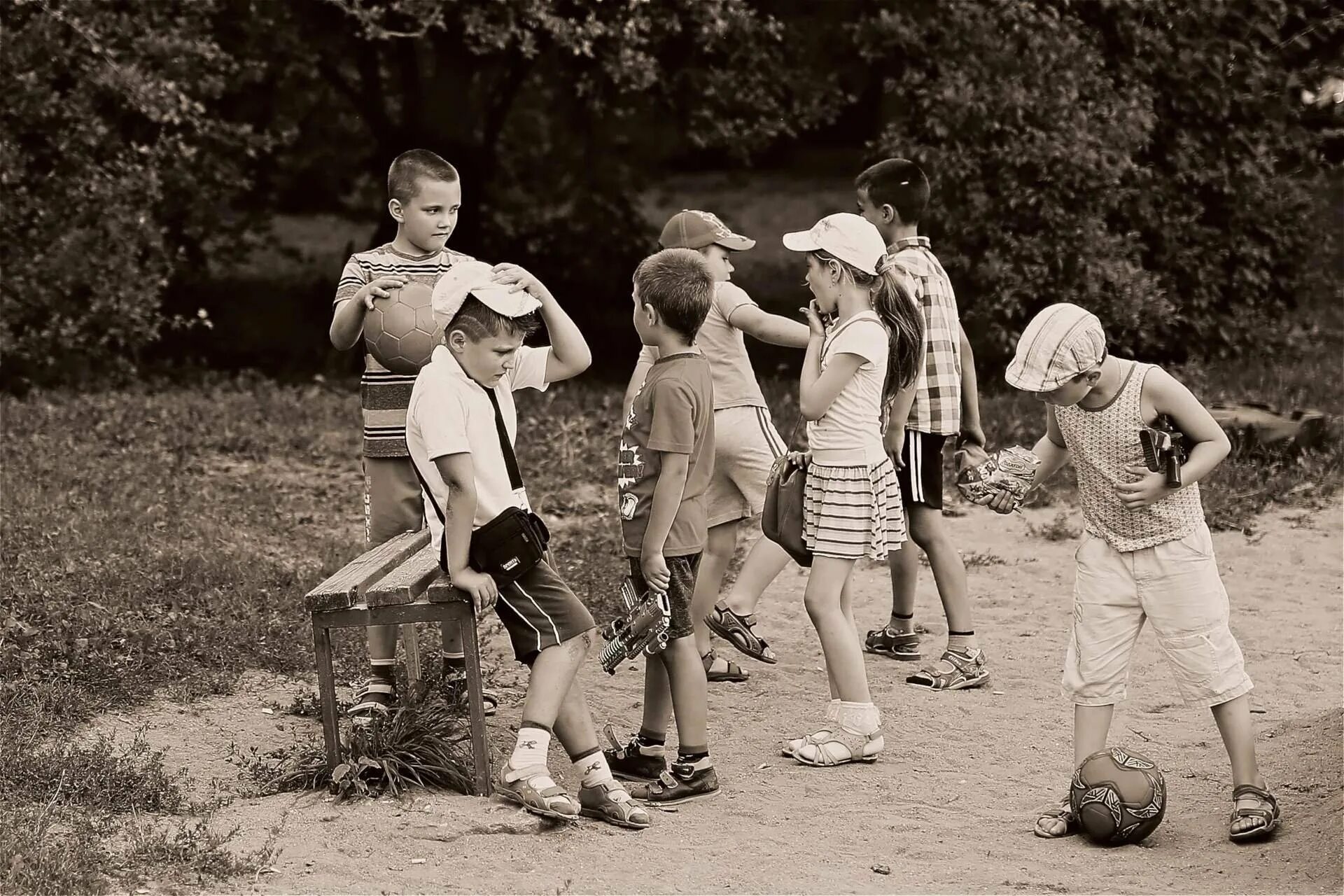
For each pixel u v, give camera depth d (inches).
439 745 277.4
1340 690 339.6
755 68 809.5
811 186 1496.1
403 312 295.9
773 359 892.6
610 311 991.6
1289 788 269.1
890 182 349.1
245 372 831.7
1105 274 754.2
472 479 248.7
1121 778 245.9
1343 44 843.4
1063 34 759.7
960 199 762.8
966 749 304.0
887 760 297.9
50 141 729.0
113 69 712.4
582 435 630.5
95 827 246.2
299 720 316.2
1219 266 839.1
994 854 243.9
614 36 738.8
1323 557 468.1
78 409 664.4
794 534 297.3
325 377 858.8
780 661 370.0
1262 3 803.4
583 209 995.3
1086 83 769.6
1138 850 244.4
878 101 871.7
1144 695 338.0
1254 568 456.8
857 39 770.8
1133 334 797.2
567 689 258.2
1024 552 486.3
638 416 268.7
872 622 406.3
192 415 659.4
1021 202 756.6
